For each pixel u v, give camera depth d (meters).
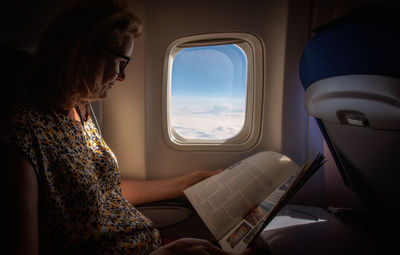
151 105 1.40
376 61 0.47
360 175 0.76
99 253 0.64
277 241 0.69
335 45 0.53
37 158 0.54
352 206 1.13
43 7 1.33
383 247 0.68
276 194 0.88
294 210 0.93
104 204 0.74
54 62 0.59
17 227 0.46
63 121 0.63
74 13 0.60
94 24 0.61
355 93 0.53
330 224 0.80
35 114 0.57
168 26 1.35
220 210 0.85
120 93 1.39
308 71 0.65
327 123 0.75
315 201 1.24
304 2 1.18
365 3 0.98
